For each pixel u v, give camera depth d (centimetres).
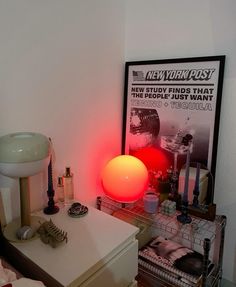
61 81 123
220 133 133
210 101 130
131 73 156
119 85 159
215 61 126
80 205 121
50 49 116
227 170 134
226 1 121
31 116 114
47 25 113
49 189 116
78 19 126
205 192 137
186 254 137
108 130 156
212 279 131
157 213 141
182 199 135
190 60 134
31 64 110
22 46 105
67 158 133
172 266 128
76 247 93
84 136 140
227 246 142
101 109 148
